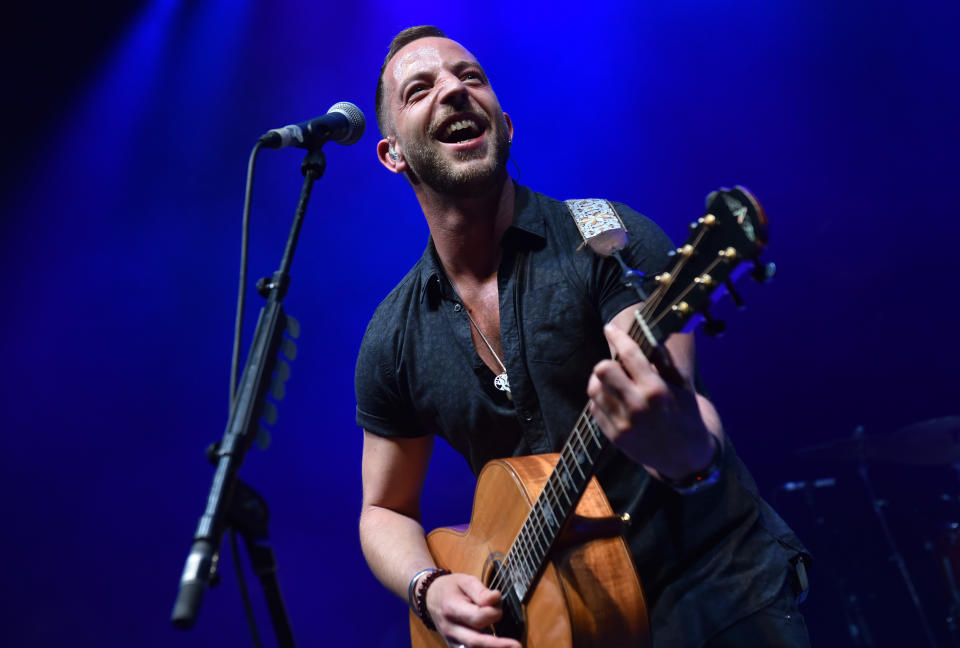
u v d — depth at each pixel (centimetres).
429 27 224
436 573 195
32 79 770
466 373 200
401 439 226
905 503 612
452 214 201
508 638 170
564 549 162
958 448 533
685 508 172
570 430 185
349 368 765
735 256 120
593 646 156
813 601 603
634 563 167
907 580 544
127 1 768
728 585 165
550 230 195
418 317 210
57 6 747
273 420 153
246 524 140
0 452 751
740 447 710
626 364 126
